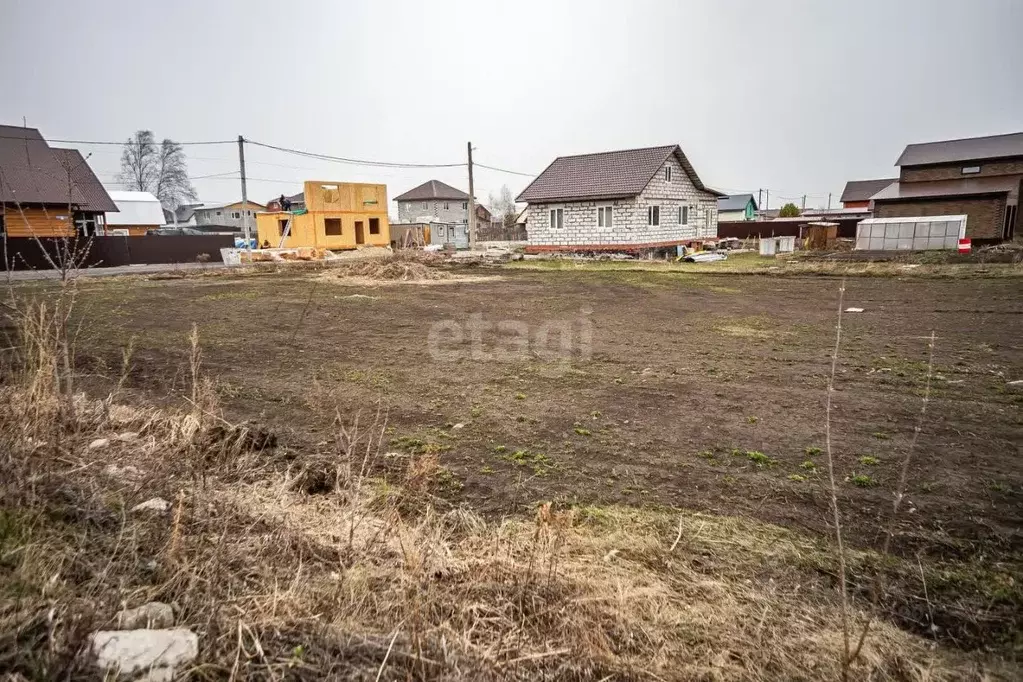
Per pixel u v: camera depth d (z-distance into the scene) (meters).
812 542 2.95
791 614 2.36
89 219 26.89
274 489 3.34
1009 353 7.08
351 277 17.94
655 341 8.10
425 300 12.62
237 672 1.76
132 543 2.42
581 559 2.68
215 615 2.01
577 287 14.97
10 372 4.66
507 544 2.78
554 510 3.25
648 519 3.15
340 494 3.35
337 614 2.10
